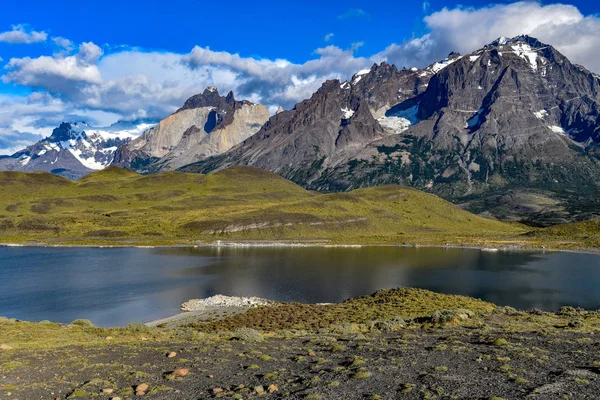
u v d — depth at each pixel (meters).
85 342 39.62
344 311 65.31
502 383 21.59
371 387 21.73
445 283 111.00
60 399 21.20
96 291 100.25
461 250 198.62
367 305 69.38
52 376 25.64
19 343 37.41
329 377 23.77
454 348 30.56
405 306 64.38
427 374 23.62
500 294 96.75
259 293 98.81
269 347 34.44
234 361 29.06
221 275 123.88
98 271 130.62
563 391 20.03
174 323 67.75
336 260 157.88
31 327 49.16
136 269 135.12
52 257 163.62
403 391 20.81
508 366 24.56
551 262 155.25
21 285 107.31
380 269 135.62
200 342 38.22
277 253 181.38
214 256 169.75
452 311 49.12
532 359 26.47
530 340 32.94
